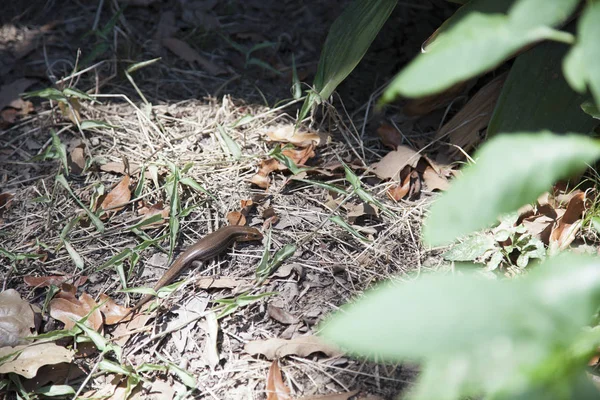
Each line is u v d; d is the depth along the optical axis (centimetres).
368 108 462
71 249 344
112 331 325
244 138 436
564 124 372
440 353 92
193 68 506
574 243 359
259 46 488
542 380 108
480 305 95
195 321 328
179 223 381
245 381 302
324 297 339
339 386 296
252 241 374
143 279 353
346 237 373
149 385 298
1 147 436
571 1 106
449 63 104
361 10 429
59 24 536
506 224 361
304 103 429
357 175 416
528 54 384
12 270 351
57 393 288
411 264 358
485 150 109
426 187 409
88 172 416
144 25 536
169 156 427
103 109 465
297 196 402
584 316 101
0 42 518
